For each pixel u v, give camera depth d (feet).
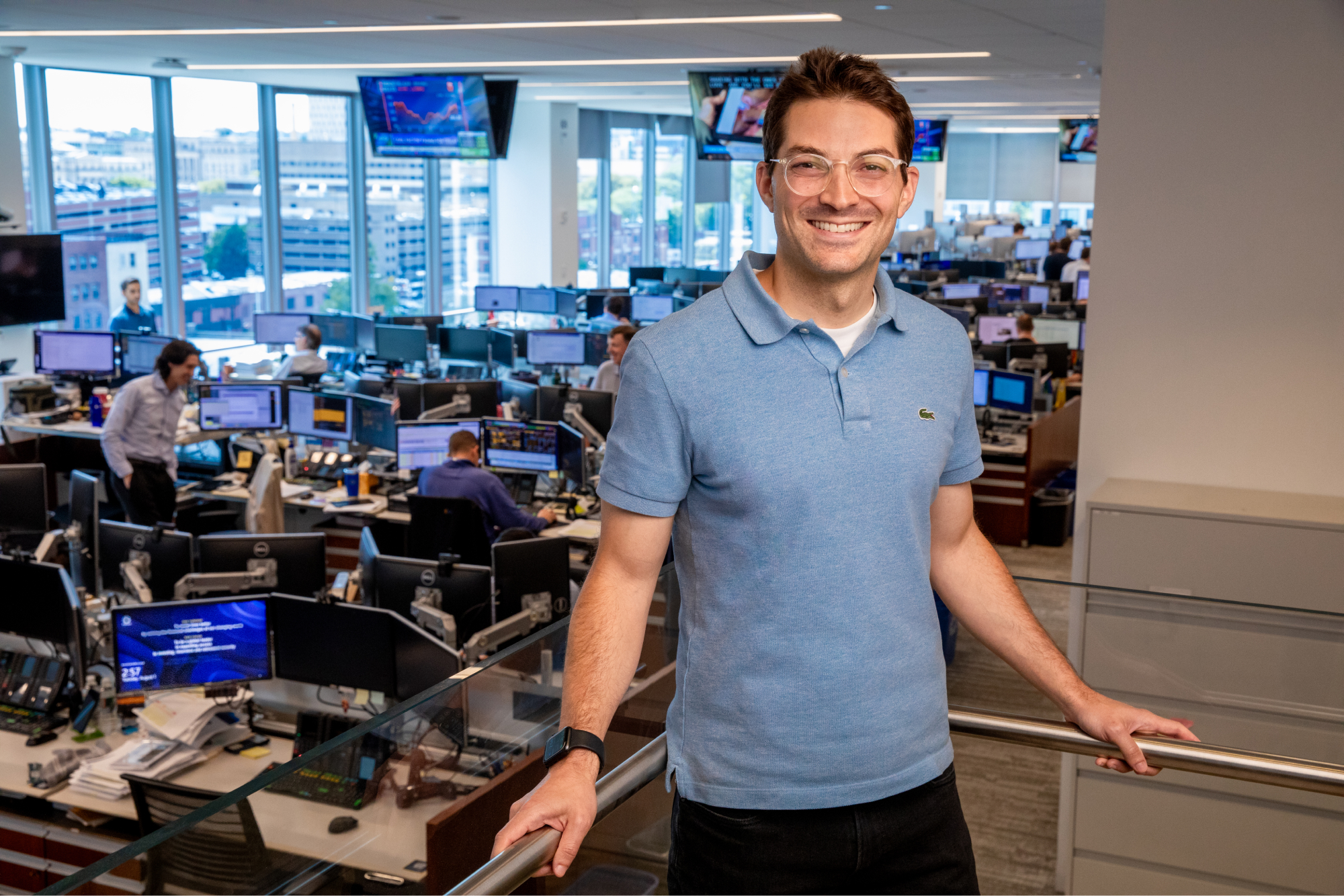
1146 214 10.91
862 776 4.15
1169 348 11.03
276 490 22.03
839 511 3.97
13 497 19.54
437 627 13.91
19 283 31.27
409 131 36.99
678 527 4.22
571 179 51.62
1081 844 9.73
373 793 6.52
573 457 22.50
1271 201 10.42
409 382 25.55
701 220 67.41
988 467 27.09
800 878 4.25
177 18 24.25
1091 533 10.68
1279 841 9.13
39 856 12.34
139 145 38.14
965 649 5.95
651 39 27.86
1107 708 5.04
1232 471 11.00
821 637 4.02
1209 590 10.36
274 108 42.42
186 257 40.04
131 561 15.71
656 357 4.00
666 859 4.98
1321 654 7.78
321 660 13.42
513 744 6.84
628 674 4.16
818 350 4.00
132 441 23.03
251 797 5.71
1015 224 67.31
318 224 45.09
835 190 3.86
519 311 41.47
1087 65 34.78
